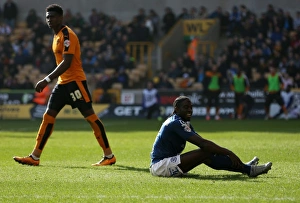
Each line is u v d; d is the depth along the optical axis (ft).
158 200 58.08
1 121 226.17
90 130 166.30
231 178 71.72
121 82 257.96
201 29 281.74
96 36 282.97
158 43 287.07
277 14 267.80
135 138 136.46
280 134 144.56
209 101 231.50
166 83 246.06
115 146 116.26
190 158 71.61
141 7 308.19
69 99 86.53
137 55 288.92
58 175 74.79
